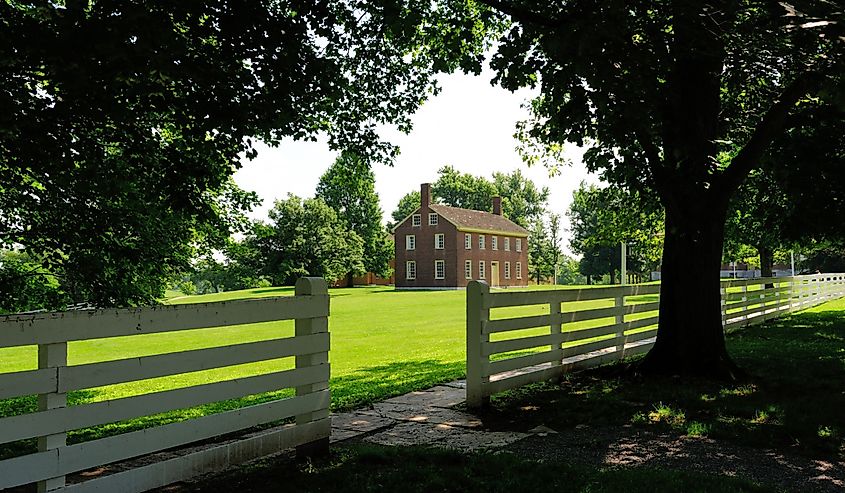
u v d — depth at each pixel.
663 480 4.45
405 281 66.56
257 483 4.50
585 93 6.96
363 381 9.79
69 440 6.41
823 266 51.94
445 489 4.30
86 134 6.77
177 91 6.17
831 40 6.51
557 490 4.25
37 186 8.24
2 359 15.98
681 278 8.84
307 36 6.73
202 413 7.88
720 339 8.79
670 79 8.47
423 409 7.25
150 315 3.85
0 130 5.44
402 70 10.91
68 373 3.45
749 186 13.22
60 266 8.65
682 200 8.73
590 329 9.55
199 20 5.88
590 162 10.36
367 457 5.05
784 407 6.78
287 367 12.79
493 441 5.78
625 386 8.20
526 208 109.19
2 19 5.17
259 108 6.25
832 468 4.91
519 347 7.92
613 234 20.55
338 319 26.06
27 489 4.61
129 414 3.75
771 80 9.85
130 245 8.83
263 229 12.38
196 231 10.92
